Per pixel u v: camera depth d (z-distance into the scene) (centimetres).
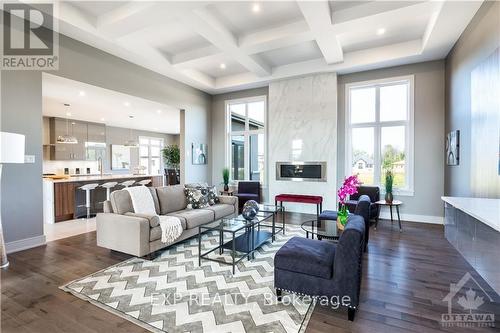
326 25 363
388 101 534
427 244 366
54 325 188
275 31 405
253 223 337
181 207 438
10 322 192
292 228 457
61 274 273
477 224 215
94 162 950
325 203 564
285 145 602
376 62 492
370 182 550
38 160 360
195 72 602
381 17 343
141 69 515
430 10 329
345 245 192
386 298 224
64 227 470
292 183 597
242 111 696
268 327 185
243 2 343
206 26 368
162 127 1098
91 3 341
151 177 778
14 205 338
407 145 513
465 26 358
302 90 582
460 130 385
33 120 354
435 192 488
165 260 312
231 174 714
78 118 868
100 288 243
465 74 364
